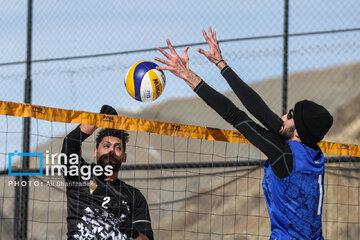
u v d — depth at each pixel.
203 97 5.43
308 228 5.29
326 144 8.48
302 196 5.21
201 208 21.48
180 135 7.43
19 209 13.03
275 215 5.31
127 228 6.78
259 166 11.90
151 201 20.72
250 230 19.95
